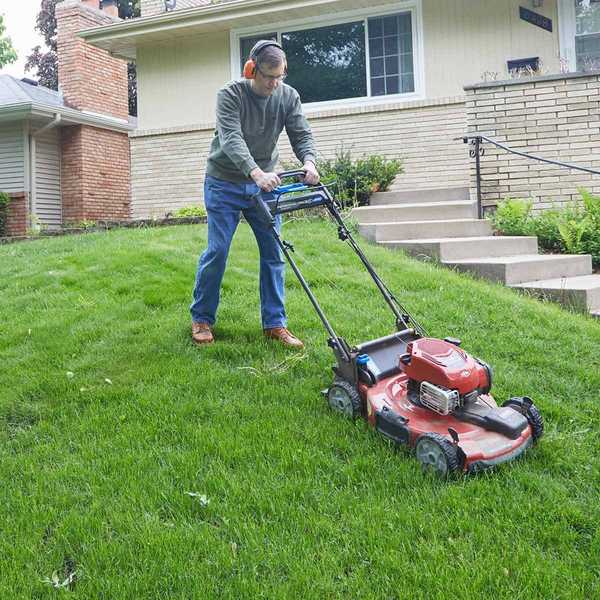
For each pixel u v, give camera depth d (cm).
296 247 720
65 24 1572
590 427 362
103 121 1543
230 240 464
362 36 1167
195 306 479
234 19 1194
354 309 544
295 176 427
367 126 1133
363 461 315
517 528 265
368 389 358
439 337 490
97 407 391
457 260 710
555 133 871
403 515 272
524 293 627
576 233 764
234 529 266
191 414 377
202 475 311
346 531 266
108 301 583
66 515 283
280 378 423
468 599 222
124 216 1641
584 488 300
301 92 1218
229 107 429
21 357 473
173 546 255
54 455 339
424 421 322
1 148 1472
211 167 456
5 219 1455
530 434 323
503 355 461
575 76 857
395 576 237
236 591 232
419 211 863
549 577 232
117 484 304
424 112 1101
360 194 974
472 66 1105
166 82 1298
